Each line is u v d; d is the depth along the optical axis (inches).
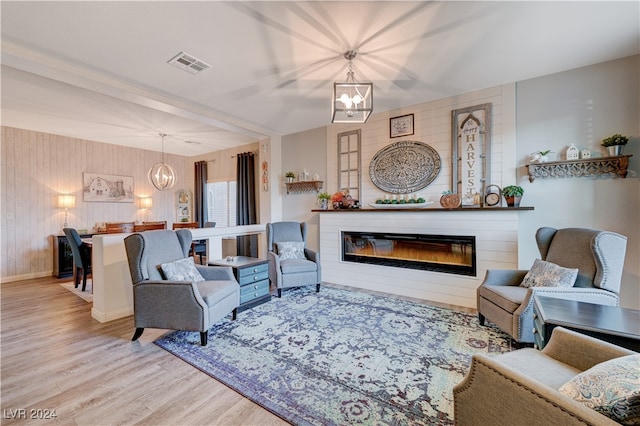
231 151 257.1
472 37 93.4
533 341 85.5
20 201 193.6
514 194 121.3
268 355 89.5
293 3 76.0
